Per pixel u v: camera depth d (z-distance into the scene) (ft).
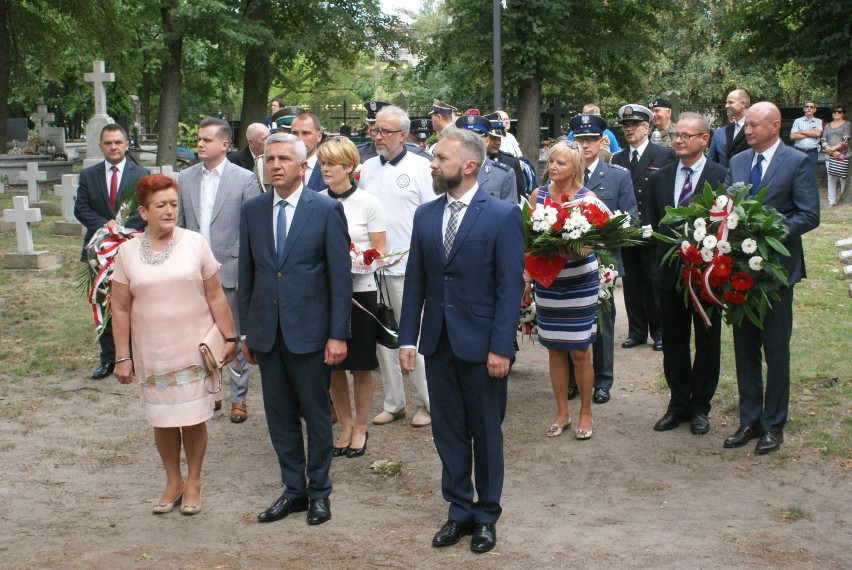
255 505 17.49
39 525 16.48
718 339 21.01
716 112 114.32
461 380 15.12
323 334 16.20
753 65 78.18
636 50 95.71
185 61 112.68
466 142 14.82
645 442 20.77
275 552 15.16
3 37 82.79
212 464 19.94
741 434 20.04
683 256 19.33
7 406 23.75
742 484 17.98
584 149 24.29
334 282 16.20
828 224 50.85
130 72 100.68
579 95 116.26
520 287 14.83
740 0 80.53
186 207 22.48
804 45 72.02
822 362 24.63
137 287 16.05
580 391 20.93
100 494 18.11
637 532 15.76
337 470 19.42
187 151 107.86
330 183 20.40
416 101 151.53
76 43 95.40
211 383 16.67
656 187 21.98
